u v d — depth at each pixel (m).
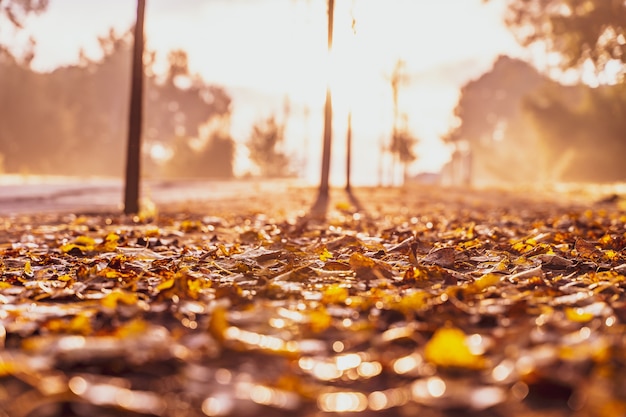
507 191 35.81
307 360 2.68
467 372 2.45
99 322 3.36
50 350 2.62
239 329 3.11
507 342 2.77
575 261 5.67
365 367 2.55
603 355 2.39
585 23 52.34
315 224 11.30
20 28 46.28
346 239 6.99
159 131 106.94
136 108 14.73
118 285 4.55
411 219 12.53
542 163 69.00
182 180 37.97
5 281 4.79
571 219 11.84
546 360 2.32
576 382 2.16
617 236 7.40
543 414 2.05
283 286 4.29
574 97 77.69
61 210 15.93
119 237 8.09
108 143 96.06
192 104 106.94
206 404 2.15
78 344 2.66
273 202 19.89
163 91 106.62
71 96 92.38
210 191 27.39
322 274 4.89
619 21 51.75
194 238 8.54
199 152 80.56
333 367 2.58
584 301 3.76
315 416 2.11
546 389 2.18
